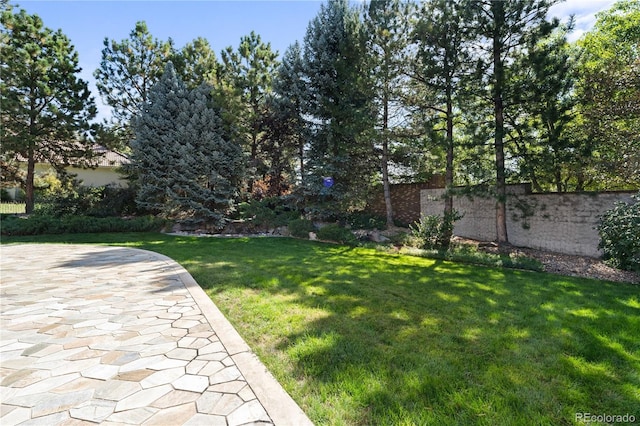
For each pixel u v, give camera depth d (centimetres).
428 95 926
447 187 876
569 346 283
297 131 1338
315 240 1055
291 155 1447
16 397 212
